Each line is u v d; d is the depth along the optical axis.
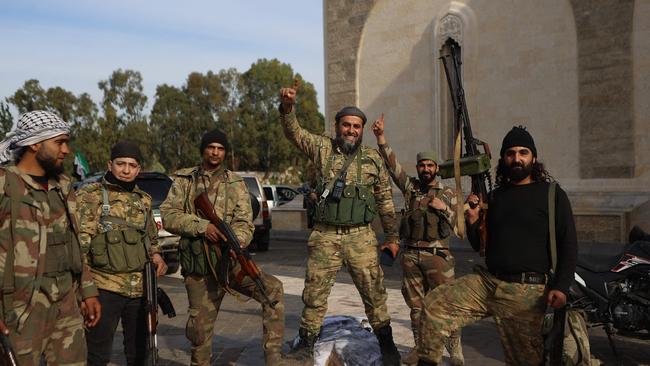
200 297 4.46
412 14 17.61
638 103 13.17
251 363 5.27
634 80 13.22
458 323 3.73
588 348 4.24
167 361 5.40
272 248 15.79
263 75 78.81
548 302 3.42
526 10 15.01
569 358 4.16
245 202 4.57
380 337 4.73
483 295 3.68
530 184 3.63
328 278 4.64
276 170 78.12
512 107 15.30
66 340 3.22
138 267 4.19
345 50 19.36
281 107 4.65
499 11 15.55
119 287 4.15
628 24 13.27
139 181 11.02
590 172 13.91
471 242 3.76
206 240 4.32
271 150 77.38
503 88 15.48
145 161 77.69
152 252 4.54
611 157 13.57
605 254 11.70
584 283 5.57
